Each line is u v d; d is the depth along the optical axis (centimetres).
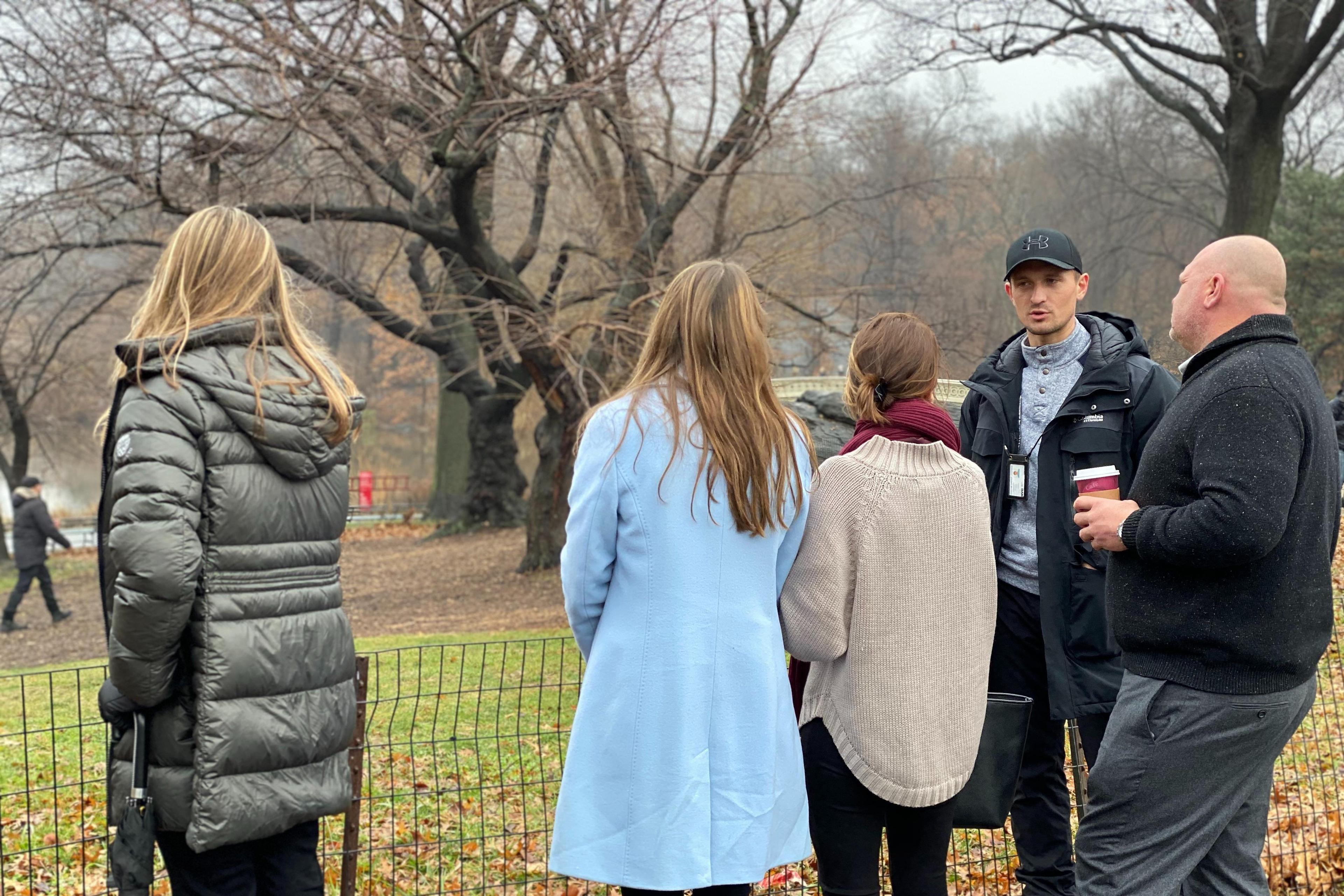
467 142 1236
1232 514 230
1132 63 1723
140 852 224
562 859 223
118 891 261
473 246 1312
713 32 1255
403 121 1234
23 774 521
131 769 230
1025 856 332
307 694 235
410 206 1339
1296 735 483
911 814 254
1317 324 2672
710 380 227
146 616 211
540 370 1473
